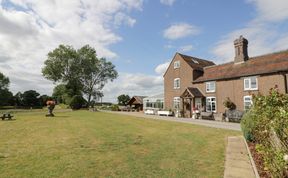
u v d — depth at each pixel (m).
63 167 8.19
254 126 9.91
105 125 22.09
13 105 104.81
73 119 29.19
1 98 98.25
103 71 78.88
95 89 78.38
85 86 75.44
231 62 35.91
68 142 12.92
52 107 35.69
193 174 7.36
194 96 35.47
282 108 5.51
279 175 5.05
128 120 28.23
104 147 11.54
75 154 10.09
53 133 16.52
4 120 27.95
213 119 32.22
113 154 10.07
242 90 30.78
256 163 8.08
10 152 10.51
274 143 5.94
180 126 21.47
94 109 58.03
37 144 12.38
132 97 64.88
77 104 60.50
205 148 11.25
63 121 26.41
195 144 12.29
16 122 25.20
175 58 42.31
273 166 5.34
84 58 73.50
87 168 8.06
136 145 12.05
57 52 69.38
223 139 13.86
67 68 71.69
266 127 6.48
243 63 33.03
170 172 7.58
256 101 8.57
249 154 9.52
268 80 27.84
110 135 15.51
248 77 30.09
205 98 36.22
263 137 7.07
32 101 107.62
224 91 33.25
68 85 71.06
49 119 29.20
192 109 37.44
